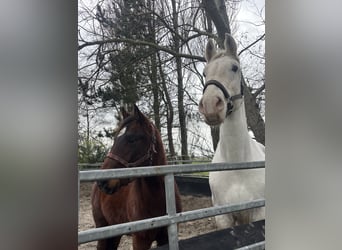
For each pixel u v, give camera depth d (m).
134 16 3.78
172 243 1.42
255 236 1.94
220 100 2.16
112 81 3.71
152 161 2.03
